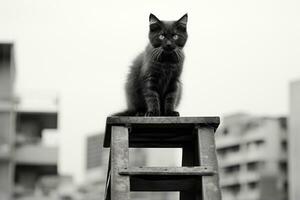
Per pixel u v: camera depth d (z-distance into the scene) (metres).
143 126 6.39
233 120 54.62
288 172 51.25
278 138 52.34
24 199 34.72
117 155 6.10
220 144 54.72
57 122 34.78
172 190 6.61
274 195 51.06
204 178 6.03
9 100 33.00
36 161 34.03
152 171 6.00
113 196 5.89
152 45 7.55
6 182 32.72
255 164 52.12
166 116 6.91
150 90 7.45
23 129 34.75
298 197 47.94
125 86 7.84
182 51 7.65
